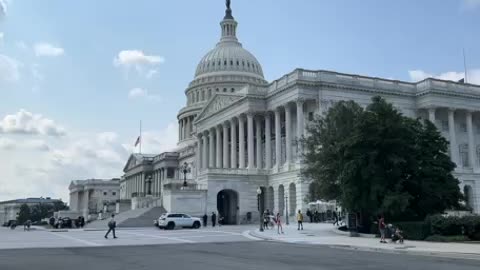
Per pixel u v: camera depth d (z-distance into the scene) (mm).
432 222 40625
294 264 23953
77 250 34625
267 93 97500
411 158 46781
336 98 88125
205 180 87375
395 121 47531
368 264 24031
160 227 66875
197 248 35438
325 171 52062
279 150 92938
